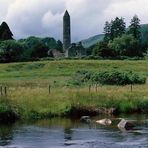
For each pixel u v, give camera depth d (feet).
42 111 142.61
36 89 177.47
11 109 137.49
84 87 198.80
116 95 166.61
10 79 308.81
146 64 462.19
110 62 459.32
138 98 166.09
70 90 171.73
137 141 100.48
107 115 149.48
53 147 94.48
